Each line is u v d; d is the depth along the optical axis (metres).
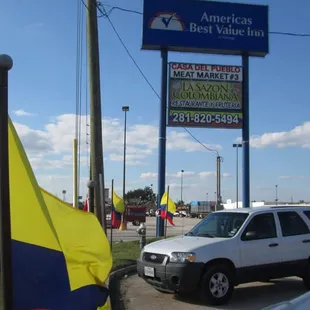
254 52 21.22
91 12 10.64
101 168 10.25
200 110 20.72
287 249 9.10
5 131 3.09
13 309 3.27
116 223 34.44
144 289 9.58
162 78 20.62
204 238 8.79
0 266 3.05
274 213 9.33
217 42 20.92
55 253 3.63
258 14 21.41
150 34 20.47
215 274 8.16
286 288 9.79
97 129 10.41
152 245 8.92
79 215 4.68
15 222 3.54
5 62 3.09
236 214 9.31
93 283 4.13
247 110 21.03
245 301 8.50
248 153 20.92
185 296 8.88
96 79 10.55
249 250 8.64
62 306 3.63
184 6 20.84
